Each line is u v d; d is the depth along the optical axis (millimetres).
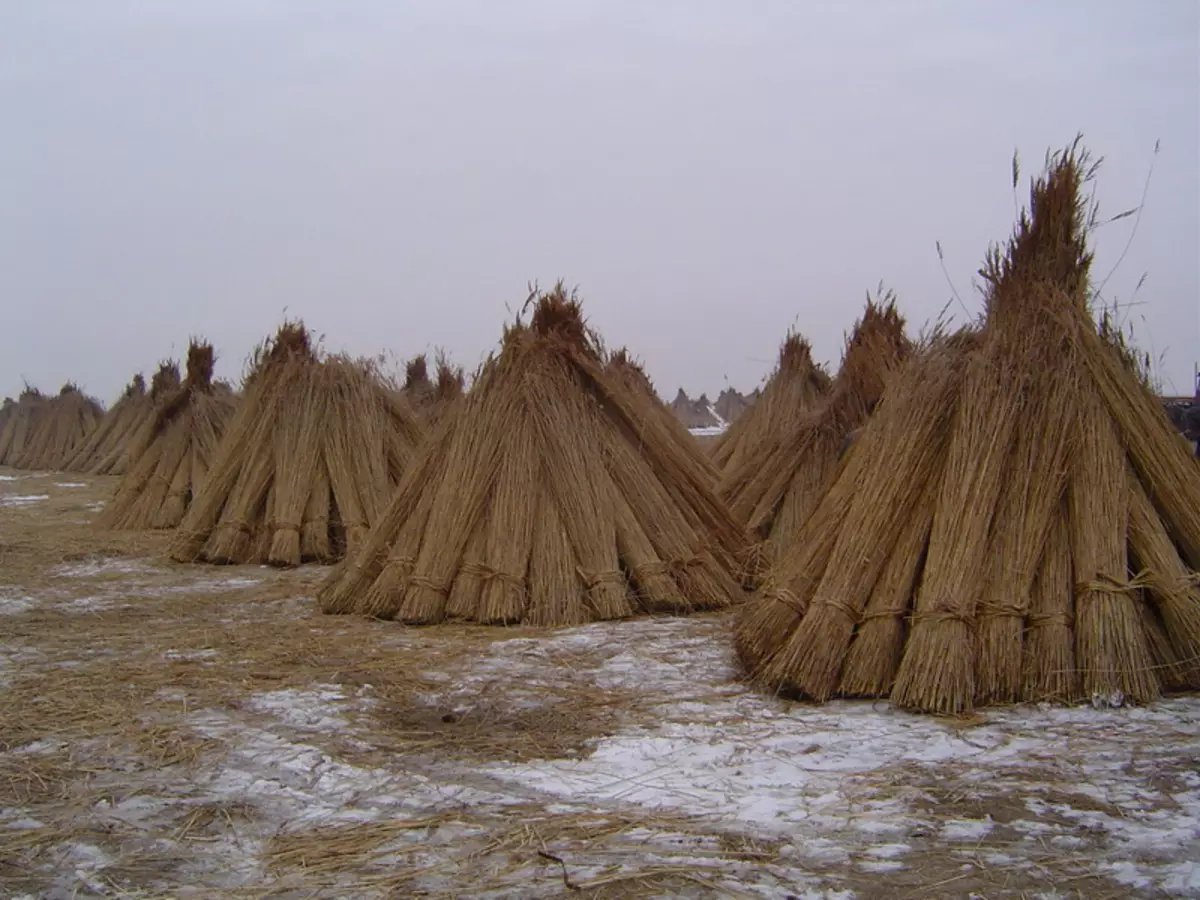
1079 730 5309
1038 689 5781
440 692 6391
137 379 35688
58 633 8375
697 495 9906
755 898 3600
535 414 9367
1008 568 6023
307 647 7688
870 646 5957
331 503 13109
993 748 5066
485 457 9164
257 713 6012
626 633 8062
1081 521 6156
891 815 4277
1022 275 6941
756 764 4922
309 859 3979
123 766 5074
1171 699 5816
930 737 5254
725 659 7113
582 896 3650
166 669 7043
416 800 4578
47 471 36688
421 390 24703
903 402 6773
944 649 5758
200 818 4406
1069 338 6680
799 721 5602
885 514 6273
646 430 9906
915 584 6184
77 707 6086
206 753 5238
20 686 6594
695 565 9156
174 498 17031
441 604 8625
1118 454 6402
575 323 10133
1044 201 6926
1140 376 6965
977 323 7078
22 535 16016
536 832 4180
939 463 6504
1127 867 3762
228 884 3803
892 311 12523
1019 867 3791
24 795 4707
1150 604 6113
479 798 4582
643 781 4746
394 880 3797
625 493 9422
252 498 12820
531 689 6406
